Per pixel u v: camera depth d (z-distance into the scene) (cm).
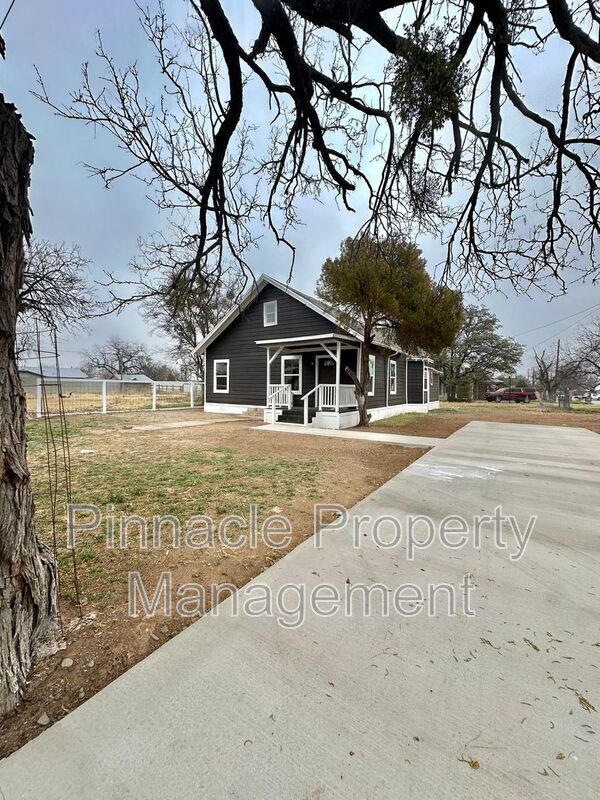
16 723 138
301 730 135
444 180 327
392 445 816
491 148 301
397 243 495
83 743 129
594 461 642
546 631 194
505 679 160
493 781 117
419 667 167
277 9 230
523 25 238
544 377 3152
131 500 411
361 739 131
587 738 132
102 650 178
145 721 138
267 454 689
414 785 116
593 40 225
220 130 294
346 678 160
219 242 354
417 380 1898
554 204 336
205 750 127
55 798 111
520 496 436
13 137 144
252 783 117
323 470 564
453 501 418
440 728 136
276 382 1407
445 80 237
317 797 112
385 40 246
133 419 1287
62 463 587
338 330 1227
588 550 294
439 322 930
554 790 115
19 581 154
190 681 158
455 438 921
